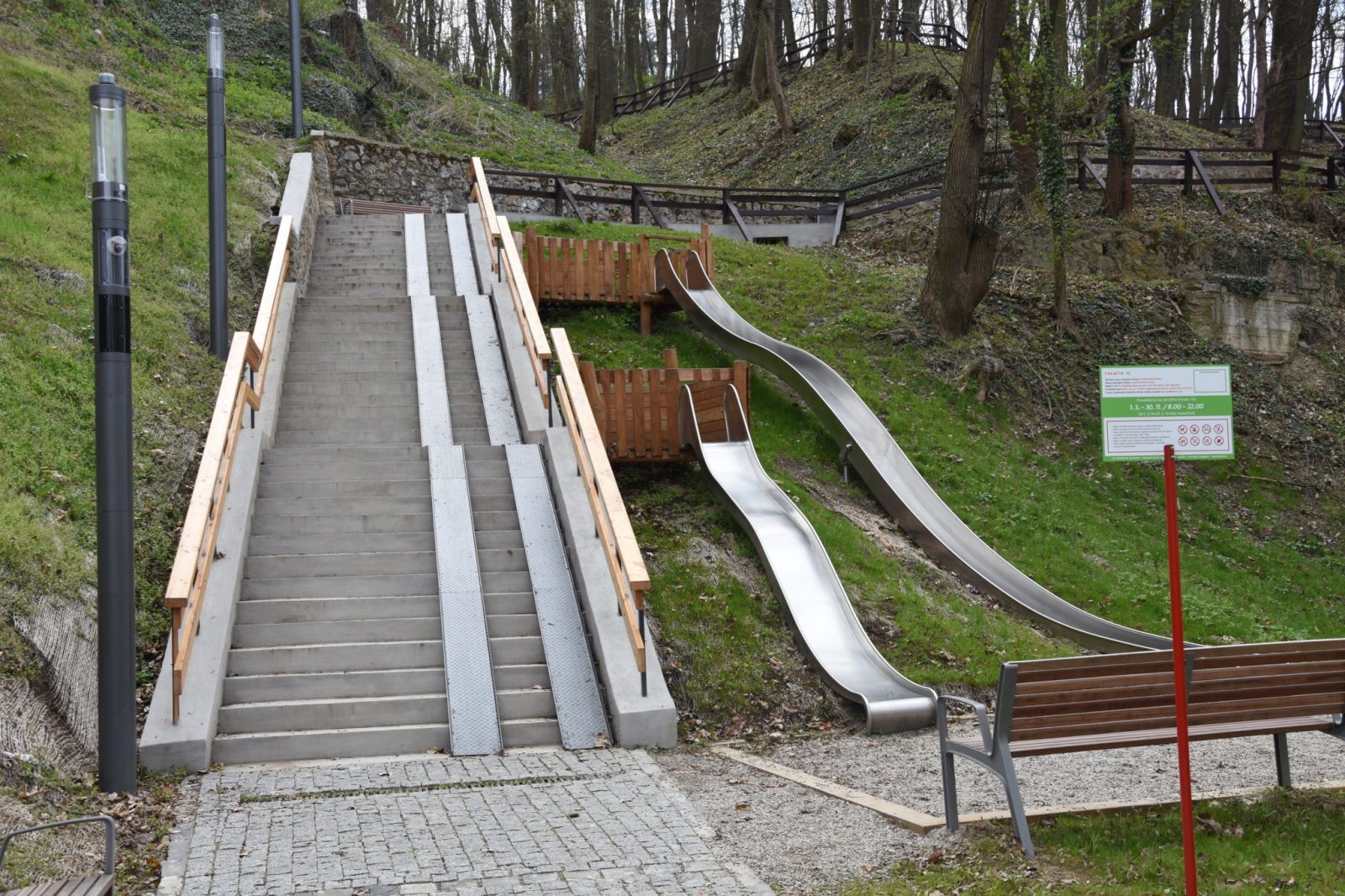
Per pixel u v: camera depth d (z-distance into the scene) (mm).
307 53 30688
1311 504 17797
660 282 17453
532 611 9602
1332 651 6203
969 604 12102
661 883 5301
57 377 11234
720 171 36312
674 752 8125
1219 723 6180
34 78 19984
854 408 15391
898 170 29094
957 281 18656
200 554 8312
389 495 10914
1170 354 20109
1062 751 5789
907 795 6797
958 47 39531
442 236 18922
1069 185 24500
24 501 8992
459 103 35344
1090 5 23719
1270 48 35000
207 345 14188
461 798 6734
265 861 5590
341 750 7922
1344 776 7023
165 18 29234
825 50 43750
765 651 9945
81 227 15008
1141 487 17062
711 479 12641
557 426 12125
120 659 6770
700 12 51438
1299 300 22031
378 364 13875
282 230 15164
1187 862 4703
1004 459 16578
